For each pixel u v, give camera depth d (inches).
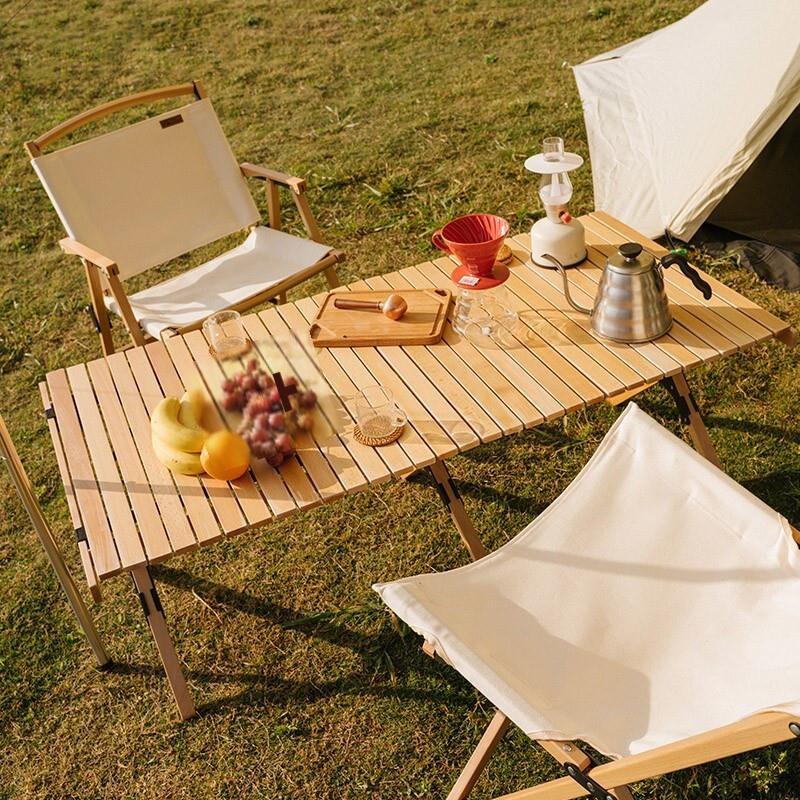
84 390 108.0
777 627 76.4
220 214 151.2
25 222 202.7
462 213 178.4
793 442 120.0
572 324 104.5
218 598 111.7
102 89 271.0
